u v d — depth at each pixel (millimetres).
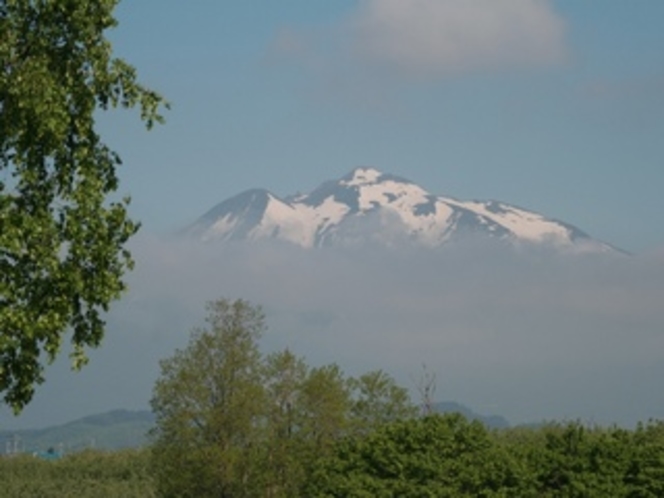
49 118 53719
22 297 53781
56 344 53969
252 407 96938
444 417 74312
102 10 56250
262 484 96688
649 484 65312
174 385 98938
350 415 97125
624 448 68312
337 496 70688
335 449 78375
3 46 54438
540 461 68688
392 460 70812
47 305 54281
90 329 56562
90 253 55781
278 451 96562
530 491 66688
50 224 54844
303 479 94812
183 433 98000
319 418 96062
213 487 97938
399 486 68562
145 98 57312
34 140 54906
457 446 72062
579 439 70750
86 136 56469
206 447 97938
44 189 56250
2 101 54531
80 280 54688
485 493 66562
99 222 55906
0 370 53438
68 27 55969
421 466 69250
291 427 97500
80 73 56469
